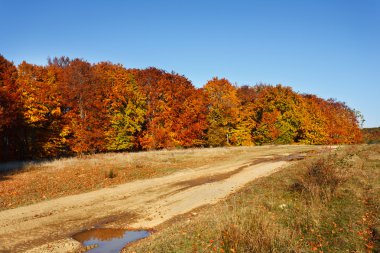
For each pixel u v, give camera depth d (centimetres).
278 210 1157
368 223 966
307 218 1033
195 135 4775
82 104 3928
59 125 3650
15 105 3027
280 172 2062
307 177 1423
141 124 4516
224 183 1961
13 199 1570
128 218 1302
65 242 1027
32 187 1814
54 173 2245
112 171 2156
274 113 5797
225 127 5344
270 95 5997
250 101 6166
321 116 6259
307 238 884
